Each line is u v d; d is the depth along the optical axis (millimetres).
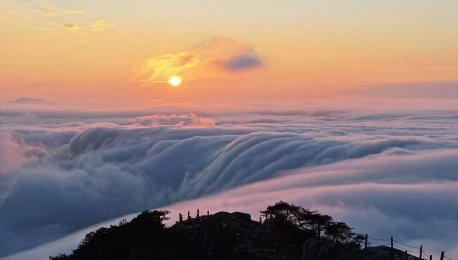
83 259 39938
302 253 35875
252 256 34781
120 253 39000
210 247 36312
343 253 34531
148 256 36781
